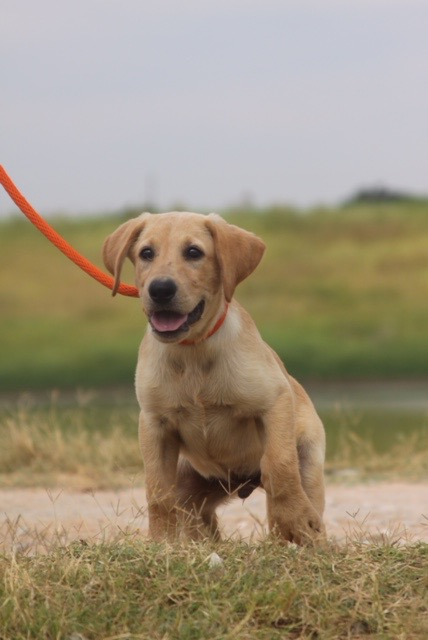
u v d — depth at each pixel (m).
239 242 8.57
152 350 8.73
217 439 8.84
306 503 8.56
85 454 15.29
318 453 9.37
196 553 7.54
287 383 8.85
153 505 8.68
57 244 9.62
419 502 12.10
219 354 8.53
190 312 8.32
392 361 33.44
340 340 35.41
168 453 8.97
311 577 7.16
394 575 7.23
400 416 21.59
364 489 13.41
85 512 11.62
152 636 6.48
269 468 8.52
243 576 7.12
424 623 6.60
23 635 6.47
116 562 7.32
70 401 26.61
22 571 7.11
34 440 15.77
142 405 8.81
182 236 8.42
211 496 9.70
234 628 6.51
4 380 32.44
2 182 9.62
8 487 13.84
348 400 25.83
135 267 8.68
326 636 6.53
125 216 50.19
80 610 6.68
